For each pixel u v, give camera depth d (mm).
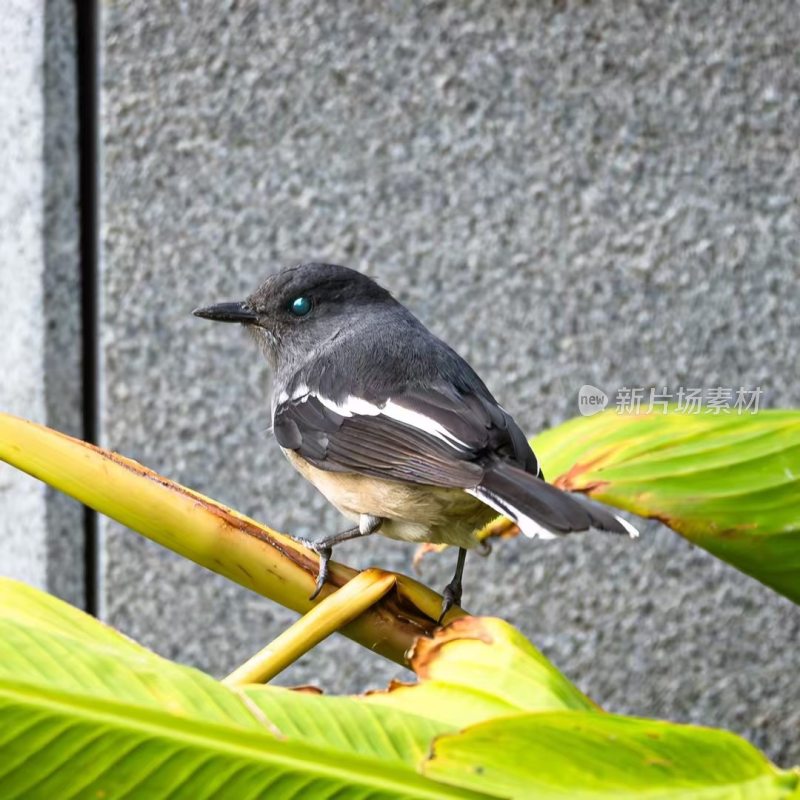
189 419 10641
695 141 10445
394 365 7461
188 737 4406
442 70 10375
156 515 5621
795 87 10406
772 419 6199
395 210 10500
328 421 7363
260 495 10672
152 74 10312
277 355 8273
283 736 4461
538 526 5672
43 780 4340
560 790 4309
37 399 10758
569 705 4918
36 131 10508
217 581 10867
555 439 6707
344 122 10438
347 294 8195
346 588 5645
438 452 6676
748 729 10750
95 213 10773
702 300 10555
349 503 7230
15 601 4801
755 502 5938
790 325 10555
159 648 10875
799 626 10672
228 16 10297
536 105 10398
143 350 10586
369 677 10867
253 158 10461
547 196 10477
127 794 4383
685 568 10680
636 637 10727
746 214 10500
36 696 4316
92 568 11164
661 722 4371
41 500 10875
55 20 10406
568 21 10320
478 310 10547
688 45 10344
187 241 10500
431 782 4512
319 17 10320
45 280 10656
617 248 10500
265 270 10531
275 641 5477
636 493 6016
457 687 5000
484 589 10727
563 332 10562
